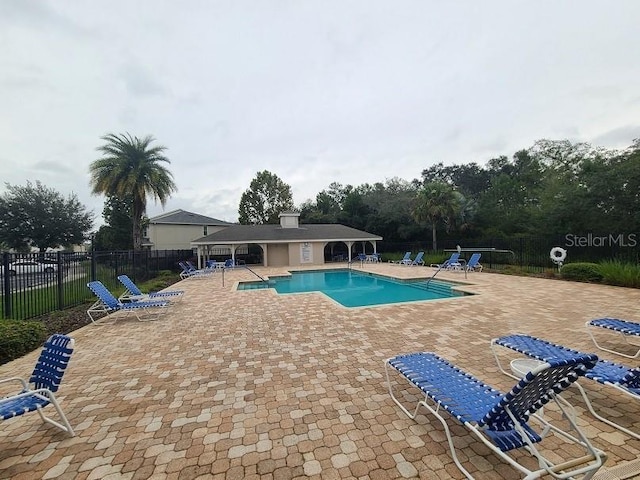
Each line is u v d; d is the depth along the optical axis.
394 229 33.66
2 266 7.75
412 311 8.09
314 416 3.35
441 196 27.11
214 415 3.41
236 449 2.83
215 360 5.07
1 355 5.38
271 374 4.46
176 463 2.66
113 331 6.91
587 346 5.30
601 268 11.98
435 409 3.43
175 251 24.11
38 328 6.30
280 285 15.97
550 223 19.91
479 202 31.55
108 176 22.58
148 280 17.55
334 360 4.93
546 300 9.04
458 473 2.47
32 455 2.80
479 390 3.01
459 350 5.23
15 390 4.27
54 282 9.64
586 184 17.78
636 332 4.54
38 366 3.35
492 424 2.41
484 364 4.63
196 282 16.00
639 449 2.69
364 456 2.70
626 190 15.46
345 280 17.62
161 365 4.89
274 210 46.28
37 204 33.44
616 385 3.01
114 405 3.67
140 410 3.55
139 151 23.80
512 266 18.58
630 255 13.82
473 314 7.64
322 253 27.36
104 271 13.37
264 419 3.31
